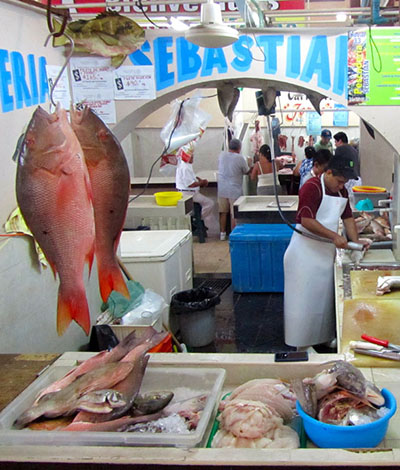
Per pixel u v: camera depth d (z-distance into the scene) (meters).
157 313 3.46
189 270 4.87
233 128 8.41
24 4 2.52
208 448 1.42
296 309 3.87
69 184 1.21
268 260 5.51
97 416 1.58
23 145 1.20
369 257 3.74
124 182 1.32
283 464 1.34
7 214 2.47
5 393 1.82
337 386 1.58
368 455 1.35
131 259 4.00
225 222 7.87
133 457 1.39
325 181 3.71
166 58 3.18
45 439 1.49
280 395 1.72
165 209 5.89
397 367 1.96
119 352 1.83
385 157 5.93
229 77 3.19
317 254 3.77
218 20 2.20
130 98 3.21
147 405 1.65
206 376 1.89
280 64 3.16
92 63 3.15
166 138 4.11
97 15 3.01
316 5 4.96
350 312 2.57
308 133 9.66
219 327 4.81
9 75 2.44
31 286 2.57
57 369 1.98
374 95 3.13
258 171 7.51
